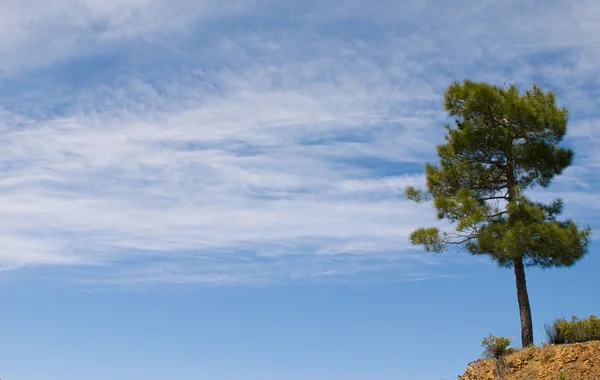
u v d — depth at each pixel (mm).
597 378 18750
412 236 25672
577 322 22219
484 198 25719
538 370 20219
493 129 25141
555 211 25016
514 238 22734
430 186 26609
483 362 21984
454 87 26062
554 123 24438
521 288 23922
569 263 23500
